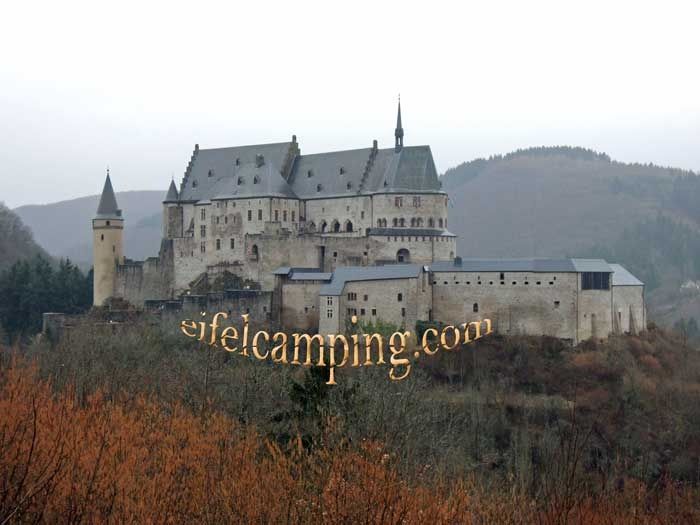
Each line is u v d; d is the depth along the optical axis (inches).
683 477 5526.6
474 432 5359.3
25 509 1881.2
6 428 2197.3
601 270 7416.3
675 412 6417.3
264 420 3927.2
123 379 4849.9
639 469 4446.4
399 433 3718.0
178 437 2849.4
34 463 2076.8
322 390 3585.1
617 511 2369.6
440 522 2102.6
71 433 2431.1
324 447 2684.5
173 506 2187.5
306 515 2139.5
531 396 6614.2
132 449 2549.2
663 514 2529.5
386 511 1994.3
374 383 4421.8
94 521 2031.3
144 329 7362.2
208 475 2331.4
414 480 2721.5
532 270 7367.1
